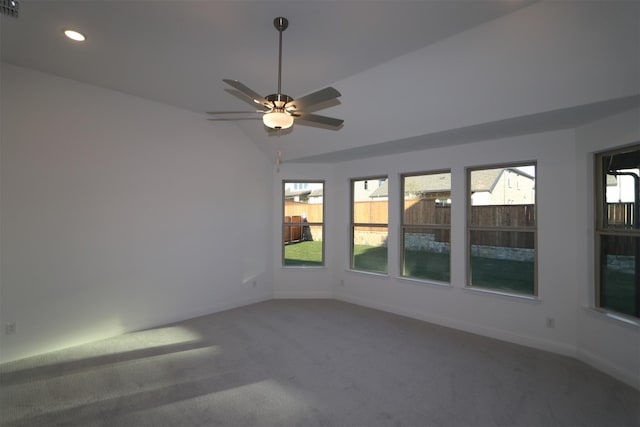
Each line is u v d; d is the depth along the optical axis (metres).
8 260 3.32
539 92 2.83
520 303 3.83
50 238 3.56
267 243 5.73
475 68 2.89
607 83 2.54
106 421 2.40
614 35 2.26
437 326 4.42
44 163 3.53
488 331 4.06
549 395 2.75
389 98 3.57
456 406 2.60
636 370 2.87
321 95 2.36
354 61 3.17
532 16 2.38
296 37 2.78
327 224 5.89
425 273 4.84
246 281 5.41
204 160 4.89
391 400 2.68
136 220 4.21
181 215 4.64
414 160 4.79
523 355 3.52
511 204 4.05
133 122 4.18
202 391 2.81
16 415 2.47
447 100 3.30
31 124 3.45
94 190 3.87
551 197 3.64
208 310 4.91
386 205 5.30
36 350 3.47
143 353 3.54
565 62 2.54
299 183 5.99
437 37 2.75
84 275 3.80
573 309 3.49
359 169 5.47
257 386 2.89
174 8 2.42
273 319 4.67
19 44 2.96
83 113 3.79
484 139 4.02
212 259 4.97
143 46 2.98
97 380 2.98
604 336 3.16
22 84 3.40
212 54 3.10
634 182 3.03
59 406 2.58
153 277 4.36
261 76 3.53
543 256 3.69
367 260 5.54
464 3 2.32
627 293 3.09
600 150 3.22
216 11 2.45
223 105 4.48
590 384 2.92
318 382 2.96
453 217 4.40
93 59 3.24
